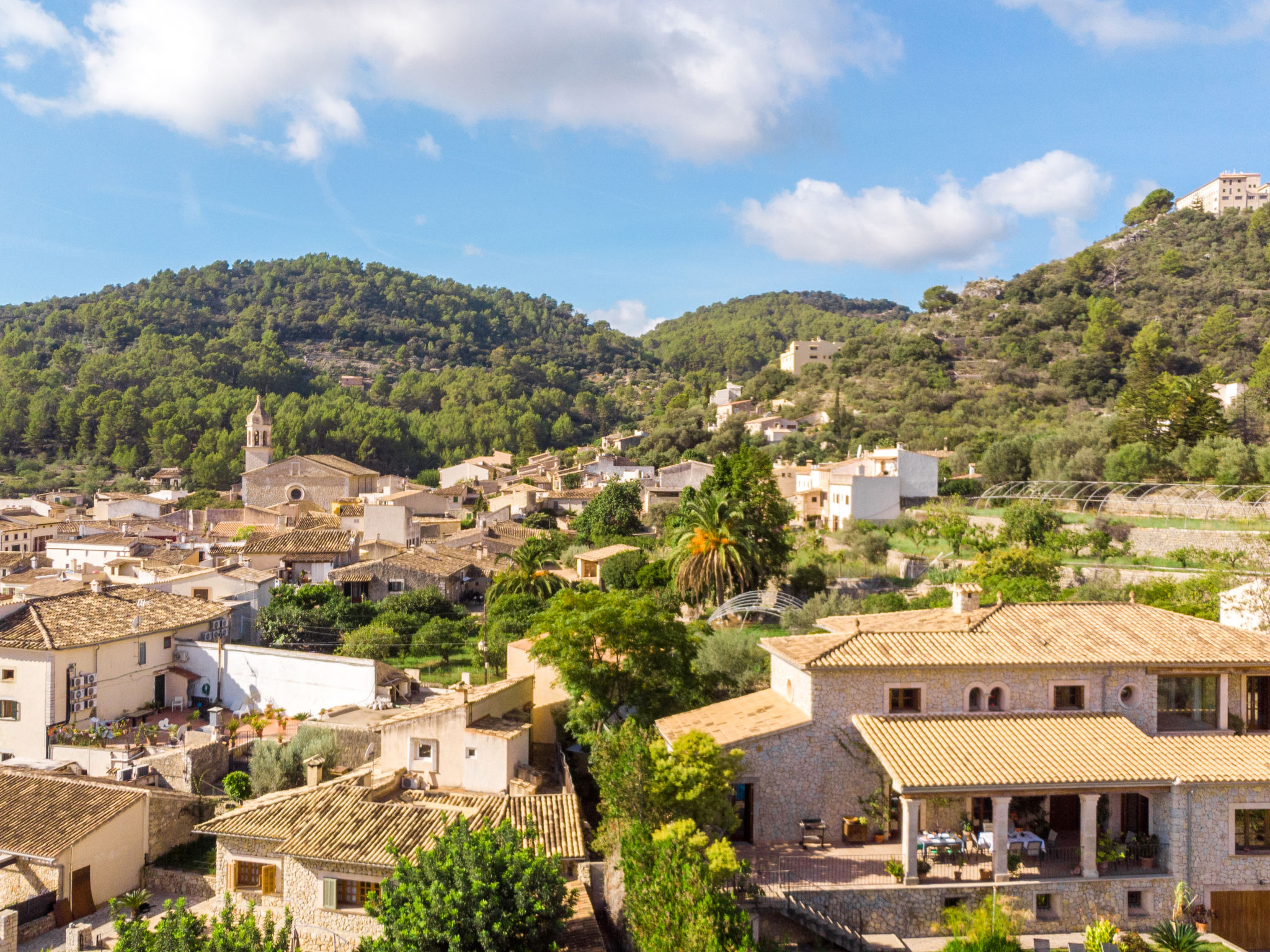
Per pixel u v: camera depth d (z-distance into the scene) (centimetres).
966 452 12769
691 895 2434
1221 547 7262
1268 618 4616
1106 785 3198
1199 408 10675
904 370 18888
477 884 2386
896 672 3534
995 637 3738
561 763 4272
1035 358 18212
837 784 3488
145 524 12300
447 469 18612
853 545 8488
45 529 12538
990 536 8144
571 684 4125
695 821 3106
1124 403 11881
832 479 10444
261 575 7606
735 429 17312
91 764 4716
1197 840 3238
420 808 3331
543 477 16062
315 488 13850
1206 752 3384
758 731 3478
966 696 3569
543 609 7069
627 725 3472
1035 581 6062
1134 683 3612
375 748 4412
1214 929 3216
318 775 3800
